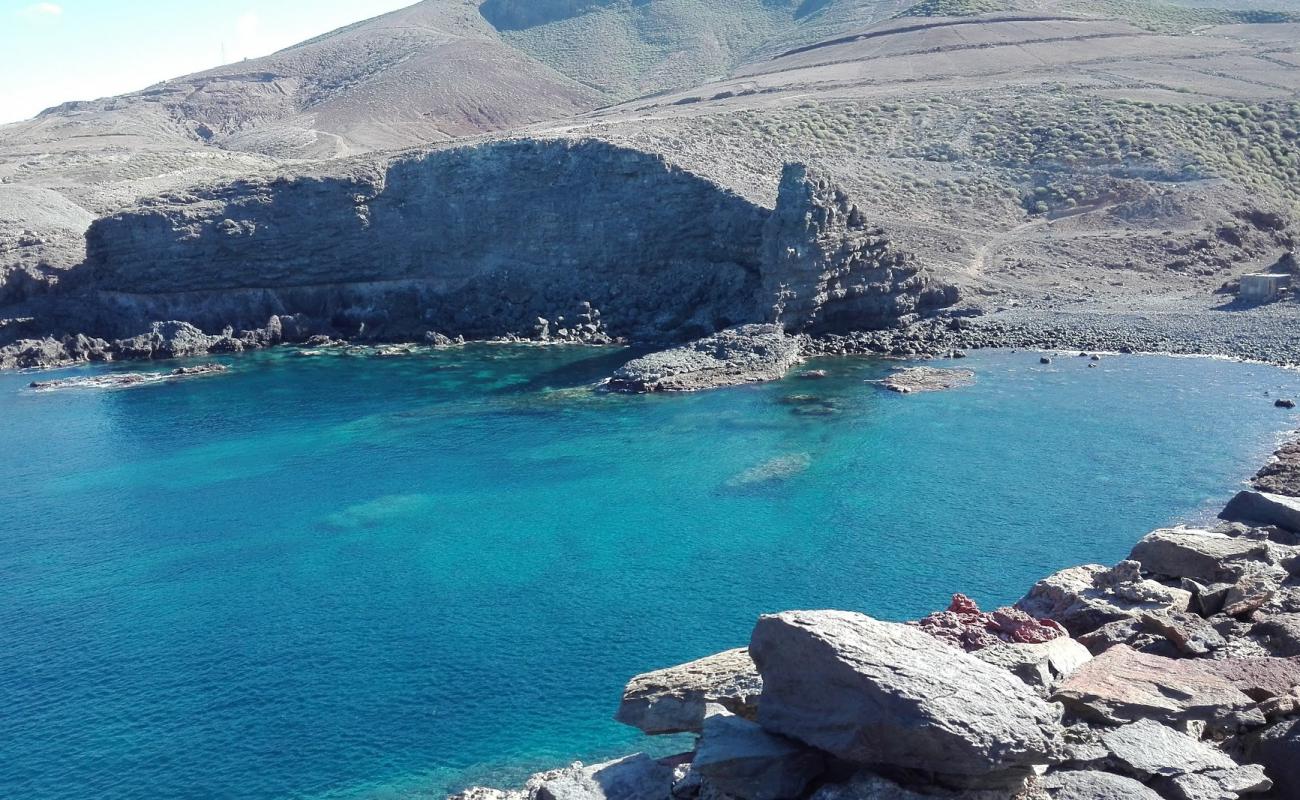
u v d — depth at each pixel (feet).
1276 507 137.18
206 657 151.43
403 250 408.46
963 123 510.58
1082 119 501.15
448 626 157.58
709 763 68.49
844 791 65.51
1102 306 364.58
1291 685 79.87
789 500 203.21
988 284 389.39
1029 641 90.68
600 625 155.43
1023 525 184.34
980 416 253.03
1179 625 93.71
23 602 171.73
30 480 236.22
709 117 496.64
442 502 211.61
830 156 472.03
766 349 314.55
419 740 128.98
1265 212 431.43
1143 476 205.36
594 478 221.66
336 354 371.97
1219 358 298.15
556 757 124.47
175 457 250.37
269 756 127.13
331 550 189.37
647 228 385.09
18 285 402.72
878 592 160.86
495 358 351.67
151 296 400.26
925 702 64.18
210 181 440.86
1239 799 68.44
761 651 71.97
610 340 368.68
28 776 125.08
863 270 356.38
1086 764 69.56
